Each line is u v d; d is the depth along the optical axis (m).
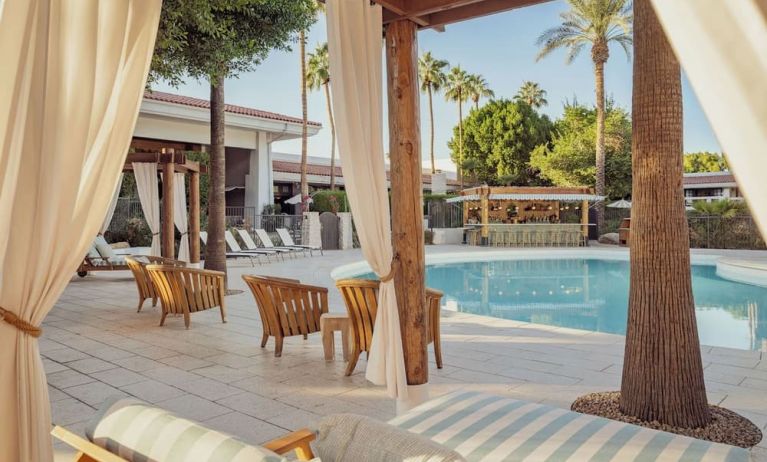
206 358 5.08
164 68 7.57
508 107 30.28
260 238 16.20
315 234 18.86
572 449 2.03
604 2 21.05
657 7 0.89
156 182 11.94
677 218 3.32
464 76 33.88
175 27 6.62
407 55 3.57
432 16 3.68
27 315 1.77
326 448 1.46
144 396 4.02
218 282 6.80
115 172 1.97
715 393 3.95
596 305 9.66
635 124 3.42
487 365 4.81
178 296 6.37
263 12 8.41
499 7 3.49
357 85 3.41
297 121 20.45
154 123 16.95
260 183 19.62
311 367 4.77
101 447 1.53
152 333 6.16
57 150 1.76
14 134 1.68
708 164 31.58
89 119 1.83
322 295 5.31
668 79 3.28
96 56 1.85
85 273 11.93
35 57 1.69
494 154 30.45
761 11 0.78
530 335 6.05
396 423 2.37
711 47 0.83
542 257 16.61
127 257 7.54
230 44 7.75
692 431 3.25
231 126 18.64
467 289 11.51
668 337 3.33
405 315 3.60
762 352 5.16
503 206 21.41
